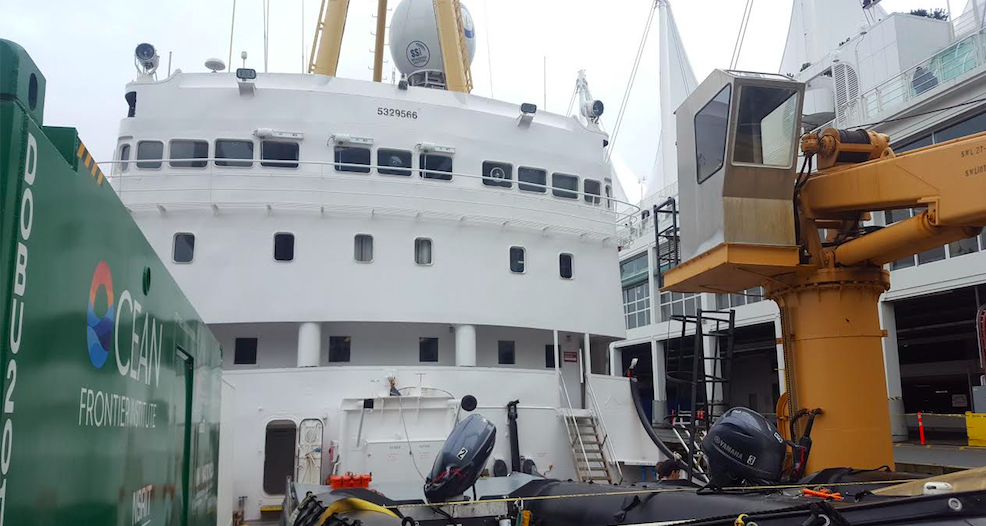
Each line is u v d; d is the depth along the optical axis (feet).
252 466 39.52
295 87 47.19
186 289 42.65
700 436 35.81
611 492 20.26
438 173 46.52
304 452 38.58
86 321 7.29
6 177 5.41
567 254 49.29
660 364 136.87
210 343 20.11
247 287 43.09
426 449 38.55
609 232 50.96
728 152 26.37
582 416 43.62
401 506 20.25
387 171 46.55
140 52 47.16
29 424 5.77
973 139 22.63
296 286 43.39
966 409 114.21
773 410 140.15
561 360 50.65
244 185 44.19
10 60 5.61
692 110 29.68
